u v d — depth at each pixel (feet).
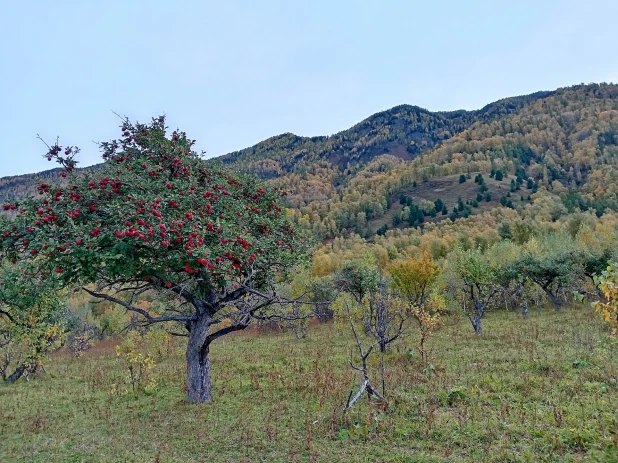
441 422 27.66
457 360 49.34
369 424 27.78
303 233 44.91
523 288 115.14
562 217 288.71
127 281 35.04
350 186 566.77
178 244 31.45
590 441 23.02
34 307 55.93
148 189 33.71
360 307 84.02
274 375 46.83
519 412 28.63
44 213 30.48
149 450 26.43
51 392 48.37
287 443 25.98
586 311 94.38
